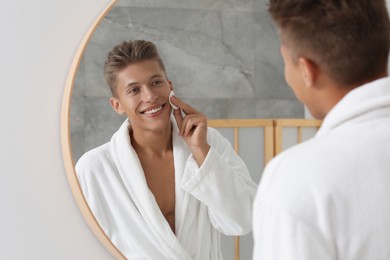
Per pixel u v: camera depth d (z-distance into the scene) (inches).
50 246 41.8
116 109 42.4
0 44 41.3
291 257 21.1
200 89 44.5
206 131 44.4
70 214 42.2
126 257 42.4
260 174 45.5
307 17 23.7
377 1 23.8
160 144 43.4
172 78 43.9
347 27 23.0
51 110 42.1
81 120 41.5
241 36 45.5
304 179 21.9
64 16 42.5
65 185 42.2
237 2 45.4
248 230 44.8
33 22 41.9
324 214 21.2
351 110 22.8
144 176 43.0
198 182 44.0
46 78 42.0
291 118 46.4
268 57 46.0
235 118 45.1
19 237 41.2
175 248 43.3
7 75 41.3
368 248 21.1
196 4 44.6
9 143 41.3
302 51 24.4
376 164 21.6
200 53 44.6
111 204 42.2
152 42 43.4
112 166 42.3
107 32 42.3
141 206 42.8
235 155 45.0
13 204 41.2
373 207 21.2
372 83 23.0
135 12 43.0
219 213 44.3
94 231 42.3
